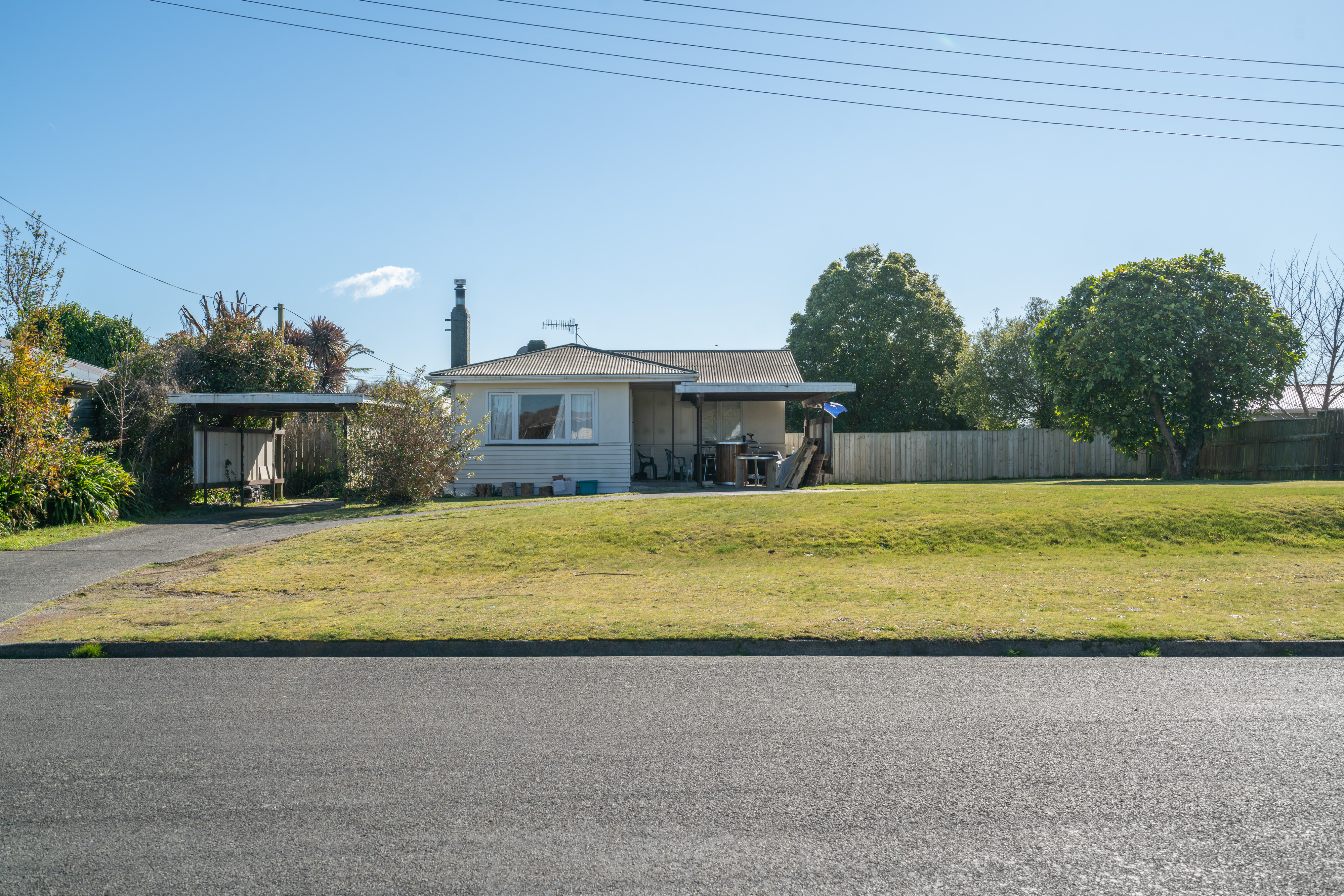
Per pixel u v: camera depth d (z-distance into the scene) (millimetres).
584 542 11750
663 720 5207
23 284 14297
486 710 5445
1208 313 20625
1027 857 3441
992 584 9133
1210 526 11742
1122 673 6215
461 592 9289
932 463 25891
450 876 3328
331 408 19141
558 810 3902
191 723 5211
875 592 8789
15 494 13680
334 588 9531
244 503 18922
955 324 37875
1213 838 3596
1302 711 5293
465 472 19938
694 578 9805
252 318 25656
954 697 5645
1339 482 16562
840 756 4562
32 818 3861
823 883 3256
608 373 19656
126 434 17547
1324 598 8234
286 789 4172
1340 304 25906
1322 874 3307
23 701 5715
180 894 3215
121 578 10109
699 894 3180
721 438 23469
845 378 37188
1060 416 23234
